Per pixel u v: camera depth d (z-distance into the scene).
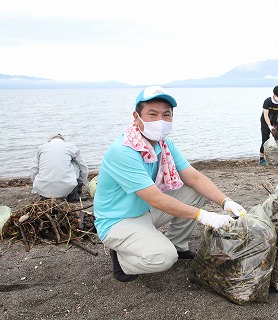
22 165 13.37
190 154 15.63
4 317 3.16
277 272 3.38
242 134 22.06
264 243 3.18
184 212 3.23
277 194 3.72
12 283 3.68
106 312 3.21
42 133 23.02
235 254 3.19
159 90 3.23
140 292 3.46
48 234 4.69
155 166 3.48
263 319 3.06
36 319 3.15
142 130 3.28
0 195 7.21
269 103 9.90
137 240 3.35
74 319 3.13
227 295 3.26
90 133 22.86
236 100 90.62
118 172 3.29
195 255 3.82
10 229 4.75
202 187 3.63
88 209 5.89
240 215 3.32
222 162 11.59
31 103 78.06
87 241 4.63
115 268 3.66
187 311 3.17
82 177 6.65
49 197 6.17
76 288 3.56
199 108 52.91
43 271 3.90
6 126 27.25
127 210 3.44
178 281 3.62
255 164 11.06
